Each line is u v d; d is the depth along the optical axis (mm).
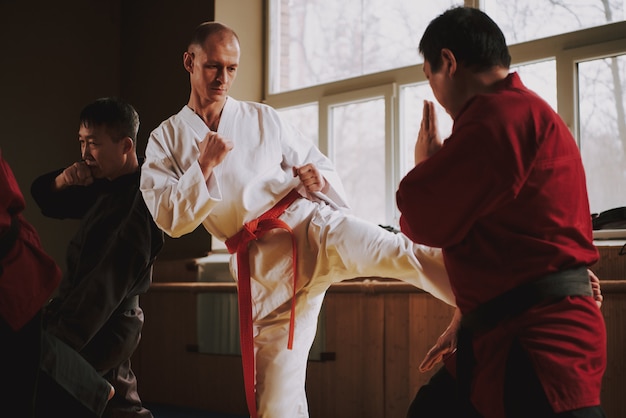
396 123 4375
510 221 1647
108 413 2703
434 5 4301
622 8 3643
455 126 1726
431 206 1701
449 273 1765
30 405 1933
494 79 1797
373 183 4500
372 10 4598
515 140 1624
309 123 4848
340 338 4051
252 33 5059
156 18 5328
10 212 1956
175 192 2381
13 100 5320
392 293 3881
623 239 3430
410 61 4395
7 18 5352
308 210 2607
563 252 1616
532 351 1581
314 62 4867
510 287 1627
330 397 4066
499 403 1624
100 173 2787
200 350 4672
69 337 2480
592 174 3684
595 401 1575
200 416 4410
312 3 4906
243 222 2584
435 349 2219
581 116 3727
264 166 2635
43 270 2002
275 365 2574
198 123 2643
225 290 4508
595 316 1629
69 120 5465
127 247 2588
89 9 5555
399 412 3811
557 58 3785
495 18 4070
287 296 2572
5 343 1919
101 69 5551
